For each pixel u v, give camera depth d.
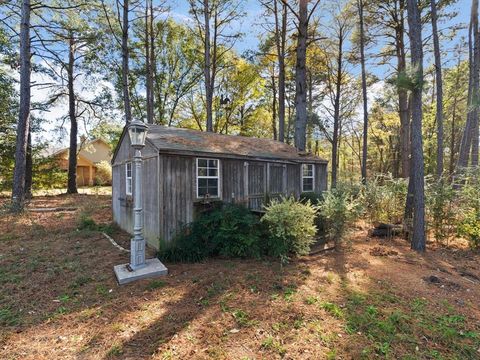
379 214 8.88
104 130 18.38
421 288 4.34
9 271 4.65
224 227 5.64
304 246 5.68
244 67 19.61
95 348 2.77
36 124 15.55
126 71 12.91
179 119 21.95
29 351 2.71
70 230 7.66
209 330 3.09
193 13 16.23
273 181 8.45
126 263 5.11
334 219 6.35
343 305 3.72
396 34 13.67
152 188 6.27
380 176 10.28
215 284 4.31
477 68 11.69
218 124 21.50
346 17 14.88
